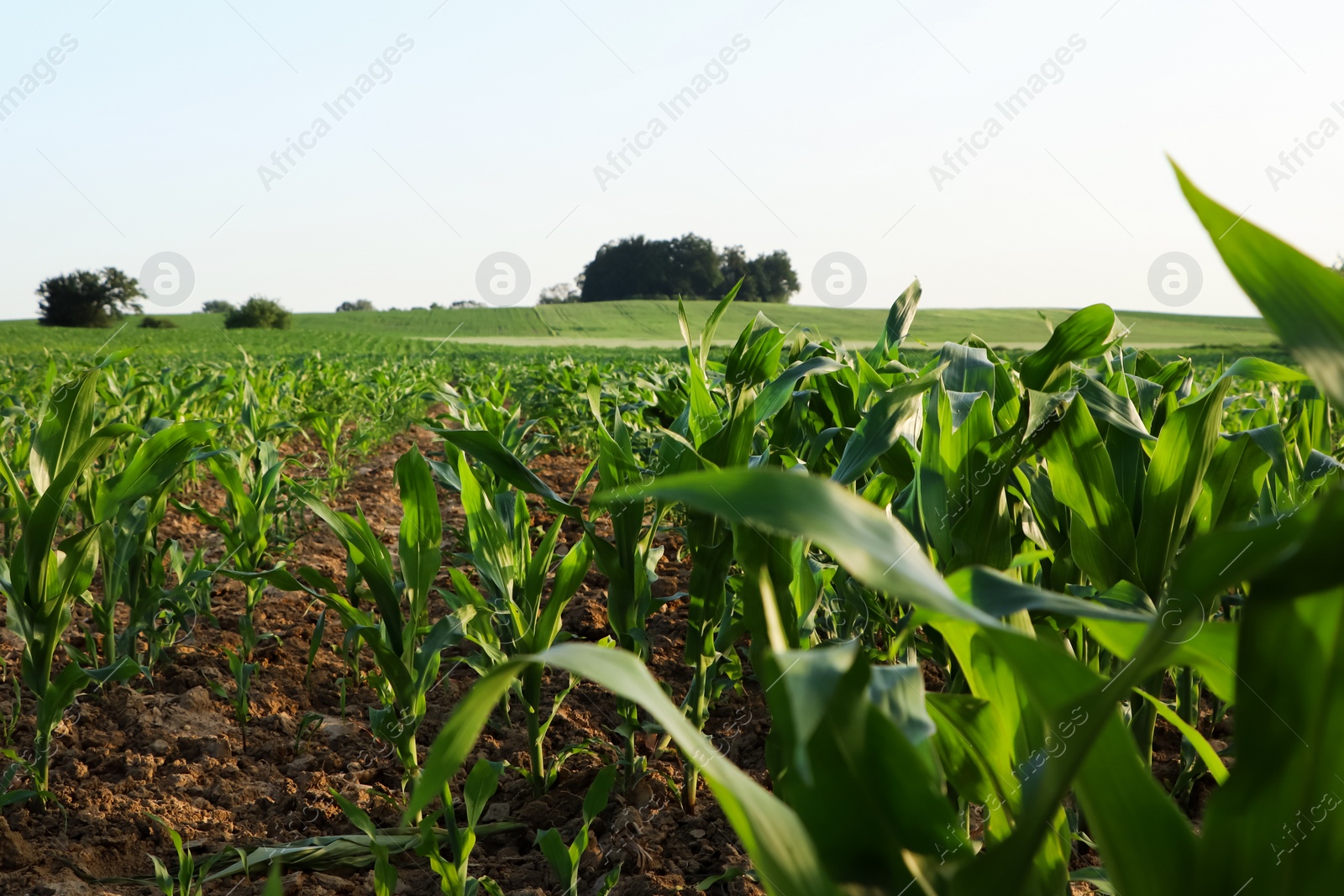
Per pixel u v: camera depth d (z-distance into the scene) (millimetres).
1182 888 633
